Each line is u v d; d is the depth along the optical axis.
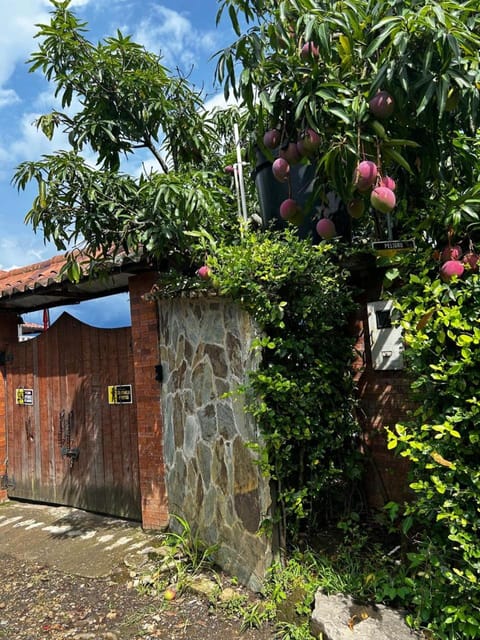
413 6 2.45
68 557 4.64
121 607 3.67
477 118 2.66
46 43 4.31
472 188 2.62
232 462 3.83
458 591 2.56
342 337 4.28
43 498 6.41
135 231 4.30
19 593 4.06
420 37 2.42
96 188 4.21
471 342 2.53
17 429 6.77
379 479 4.27
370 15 2.67
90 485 5.86
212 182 4.36
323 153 2.85
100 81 4.46
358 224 4.33
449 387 2.60
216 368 4.05
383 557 3.40
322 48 2.51
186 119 4.88
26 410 6.66
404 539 3.37
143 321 5.04
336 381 4.12
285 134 3.00
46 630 3.48
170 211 4.18
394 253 2.96
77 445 6.01
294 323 3.81
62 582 4.18
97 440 5.80
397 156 2.59
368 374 4.37
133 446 5.45
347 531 3.98
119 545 4.72
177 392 4.58
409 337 2.73
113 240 4.46
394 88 2.51
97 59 4.38
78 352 6.05
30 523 5.72
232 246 3.79
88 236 4.36
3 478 6.81
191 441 4.36
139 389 5.04
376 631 2.71
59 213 4.26
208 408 4.13
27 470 6.61
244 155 4.68
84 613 3.66
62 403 6.21
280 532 3.59
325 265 3.65
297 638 2.94
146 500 4.95
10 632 3.49
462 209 2.64
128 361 5.56
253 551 3.60
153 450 4.90
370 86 2.58
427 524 2.79
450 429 2.50
